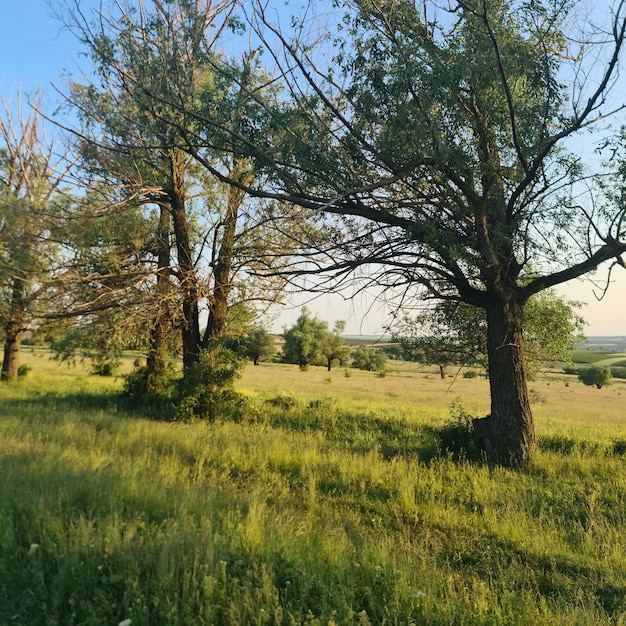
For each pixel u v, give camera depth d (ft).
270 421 47.70
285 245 50.16
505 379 32.99
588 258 30.96
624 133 28.07
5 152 53.78
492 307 33.73
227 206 53.01
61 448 28.76
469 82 28.43
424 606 12.73
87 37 32.07
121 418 44.73
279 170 29.32
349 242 32.71
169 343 62.59
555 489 26.61
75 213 46.85
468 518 21.91
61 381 88.33
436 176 29.94
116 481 20.94
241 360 49.52
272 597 12.36
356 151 29.12
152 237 52.21
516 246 32.50
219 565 13.60
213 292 54.39
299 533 17.11
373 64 29.04
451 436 35.12
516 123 29.96
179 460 28.63
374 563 15.08
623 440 39.11
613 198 29.04
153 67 31.42
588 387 235.20
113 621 11.41
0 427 34.47
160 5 34.63
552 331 46.83
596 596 15.11
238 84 29.73
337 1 28.45
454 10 29.17
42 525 15.66
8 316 50.26
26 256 45.01
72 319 49.80
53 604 11.69
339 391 116.26
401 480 26.14
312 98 29.32
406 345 43.01
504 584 15.20
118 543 14.23
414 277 32.81
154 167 50.03
